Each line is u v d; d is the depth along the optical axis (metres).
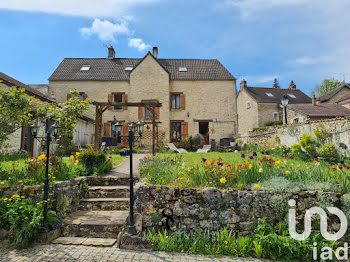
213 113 17.86
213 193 4.21
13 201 4.27
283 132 12.08
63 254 3.51
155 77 17.34
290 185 4.32
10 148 8.89
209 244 3.78
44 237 3.88
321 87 35.12
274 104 21.81
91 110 17.34
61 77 17.66
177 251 3.71
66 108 6.43
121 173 6.54
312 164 7.06
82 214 4.72
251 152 11.48
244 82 24.27
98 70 18.48
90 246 3.81
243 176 4.63
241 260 3.45
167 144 14.69
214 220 4.10
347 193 4.05
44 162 5.39
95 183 5.90
